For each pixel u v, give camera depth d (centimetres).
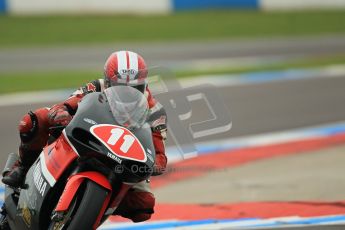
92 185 1346
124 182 1391
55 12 9262
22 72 5966
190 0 10019
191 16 9656
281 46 7594
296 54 6981
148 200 1550
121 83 1509
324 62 6206
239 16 9775
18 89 4928
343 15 9975
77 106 1556
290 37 8300
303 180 2492
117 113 1407
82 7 9388
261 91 4703
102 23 8900
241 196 2305
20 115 3950
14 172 1659
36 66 6325
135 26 8806
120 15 9456
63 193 1341
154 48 7431
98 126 1380
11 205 1625
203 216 2066
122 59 1526
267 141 3238
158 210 2159
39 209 1441
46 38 7969
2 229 1700
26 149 1631
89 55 6956
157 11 9769
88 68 6147
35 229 1473
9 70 6109
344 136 3328
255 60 6569
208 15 9762
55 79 5459
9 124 3700
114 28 8631
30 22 8756
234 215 2061
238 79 5247
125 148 1347
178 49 7381
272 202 2203
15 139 3338
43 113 1595
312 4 10556
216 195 2333
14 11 9100
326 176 2538
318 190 2333
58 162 1434
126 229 1945
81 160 1395
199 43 7819
